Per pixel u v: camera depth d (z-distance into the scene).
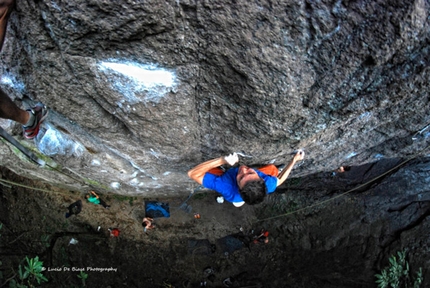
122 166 3.77
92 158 3.60
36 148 3.65
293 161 3.14
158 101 2.39
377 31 1.85
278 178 3.16
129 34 1.98
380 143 3.72
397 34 1.85
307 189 6.21
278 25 1.86
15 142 2.74
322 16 1.81
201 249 6.77
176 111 2.47
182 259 6.79
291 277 6.80
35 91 2.50
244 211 6.69
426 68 2.04
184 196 6.25
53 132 3.10
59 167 4.18
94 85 2.31
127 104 2.43
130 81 2.25
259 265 6.90
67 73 2.28
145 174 4.09
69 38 2.03
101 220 6.38
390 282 6.14
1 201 5.91
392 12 1.77
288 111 2.33
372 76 2.10
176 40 2.00
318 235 6.61
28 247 5.98
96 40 2.03
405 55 1.98
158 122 2.59
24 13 1.97
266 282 6.82
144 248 6.67
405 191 5.75
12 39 2.17
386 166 5.37
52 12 1.91
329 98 2.25
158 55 2.09
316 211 6.43
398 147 3.68
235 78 2.18
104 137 2.96
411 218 6.21
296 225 6.61
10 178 5.85
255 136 2.64
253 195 2.72
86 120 2.70
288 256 6.82
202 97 2.39
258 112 2.39
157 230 6.62
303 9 1.79
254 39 1.93
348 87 2.17
